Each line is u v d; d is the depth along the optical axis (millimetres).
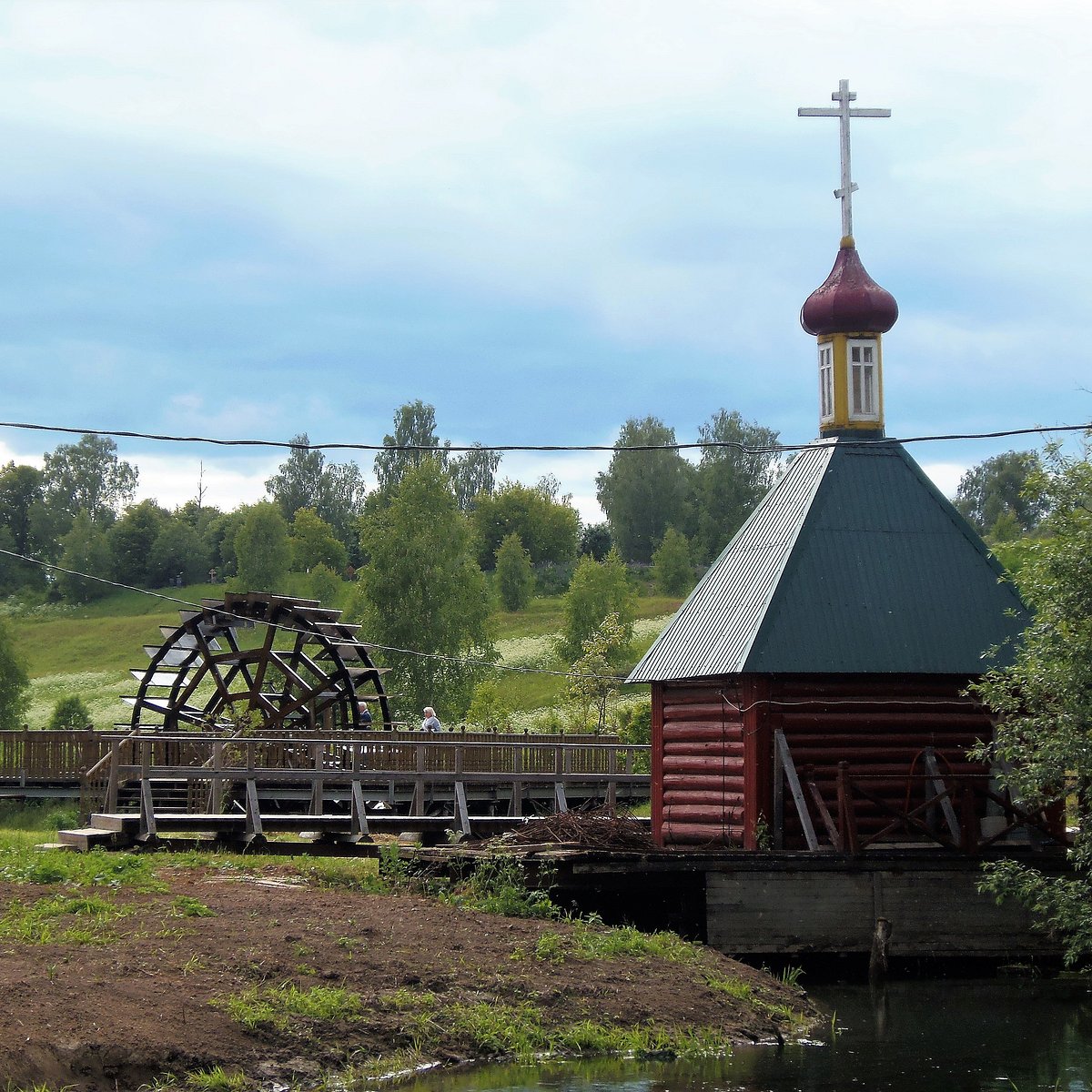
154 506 166875
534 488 147875
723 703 23156
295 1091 13078
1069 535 19078
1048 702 19125
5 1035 12180
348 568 137875
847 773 21359
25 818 35031
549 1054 15078
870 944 20703
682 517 141625
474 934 18094
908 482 24469
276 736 32688
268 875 21328
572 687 48562
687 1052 15531
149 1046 12852
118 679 89438
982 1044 16453
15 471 182625
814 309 25109
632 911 21578
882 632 22781
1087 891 19234
